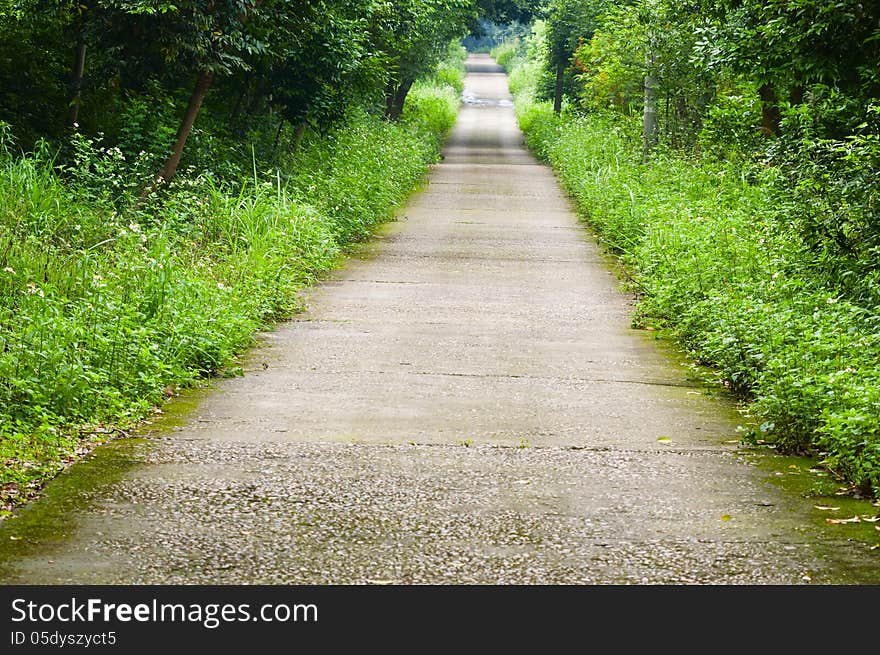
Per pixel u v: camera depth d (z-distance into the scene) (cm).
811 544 543
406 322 1221
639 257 1568
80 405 766
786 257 1207
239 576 496
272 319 1213
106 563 507
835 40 1285
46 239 1186
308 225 1589
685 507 599
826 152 1212
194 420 784
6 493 598
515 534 552
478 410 827
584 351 1081
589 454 707
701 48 1507
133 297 1012
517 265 1684
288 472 652
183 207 1489
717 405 869
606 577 500
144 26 1541
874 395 666
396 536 546
